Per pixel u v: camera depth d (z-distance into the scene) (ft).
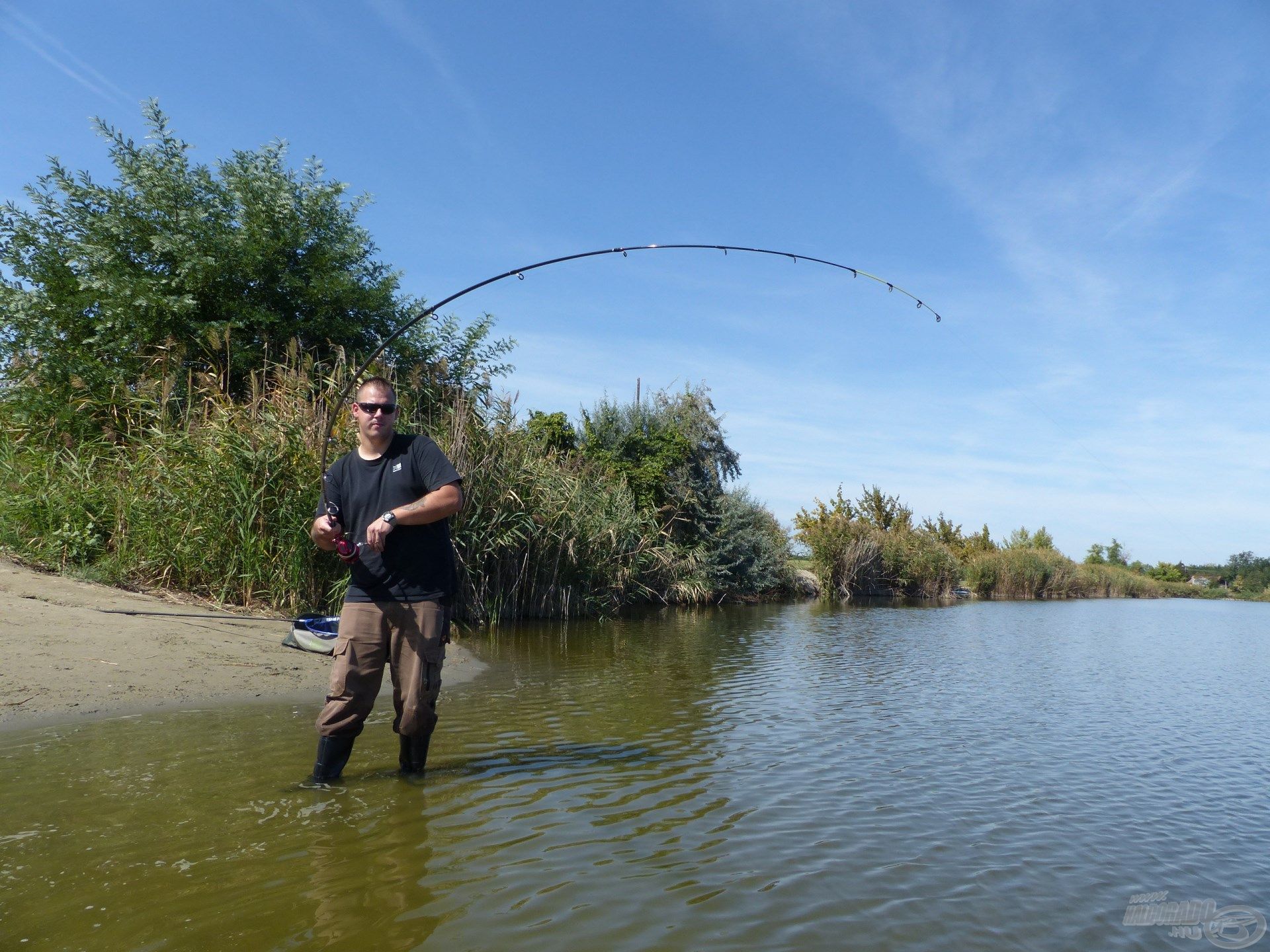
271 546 29.96
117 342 40.81
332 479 14.10
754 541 79.05
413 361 46.73
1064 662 37.99
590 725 19.89
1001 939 9.65
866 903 10.46
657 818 13.24
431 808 12.99
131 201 44.68
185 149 46.47
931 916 10.20
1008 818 14.33
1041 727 22.62
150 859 10.58
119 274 42.75
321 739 13.88
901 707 24.44
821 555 92.27
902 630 52.01
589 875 10.82
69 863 10.33
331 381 33.83
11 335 40.78
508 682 25.85
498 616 40.98
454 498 13.53
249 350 42.01
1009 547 143.02
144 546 29.01
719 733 19.81
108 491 30.01
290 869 10.49
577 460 52.65
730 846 12.19
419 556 13.76
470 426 39.27
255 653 23.47
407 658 13.85
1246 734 22.70
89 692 18.40
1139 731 22.71
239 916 9.18
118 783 13.39
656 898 10.27
